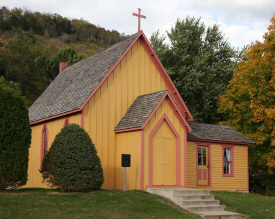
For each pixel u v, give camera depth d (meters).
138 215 12.16
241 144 22.69
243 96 30.12
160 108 17.47
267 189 28.38
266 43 26.36
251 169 29.55
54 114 19.86
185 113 21.44
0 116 13.86
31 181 23.36
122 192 15.02
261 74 26.44
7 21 105.88
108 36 133.62
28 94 51.12
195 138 20.20
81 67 25.05
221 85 37.28
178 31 39.25
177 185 17.36
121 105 19.05
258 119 27.56
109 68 18.80
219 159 21.58
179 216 12.59
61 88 24.33
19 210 11.25
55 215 11.20
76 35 122.19
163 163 17.30
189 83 35.81
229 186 21.67
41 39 104.50
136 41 20.31
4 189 14.38
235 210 15.09
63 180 14.15
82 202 12.83
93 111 17.89
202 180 20.75
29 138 14.68
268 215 14.66
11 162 13.84
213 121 39.06
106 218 11.45
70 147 14.54
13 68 50.56
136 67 20.06
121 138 17.97
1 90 14.14
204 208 14.34
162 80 21.20
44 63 54.59
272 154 26.50
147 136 16.80
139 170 16.42
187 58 37.50
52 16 131.00
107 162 17.92
